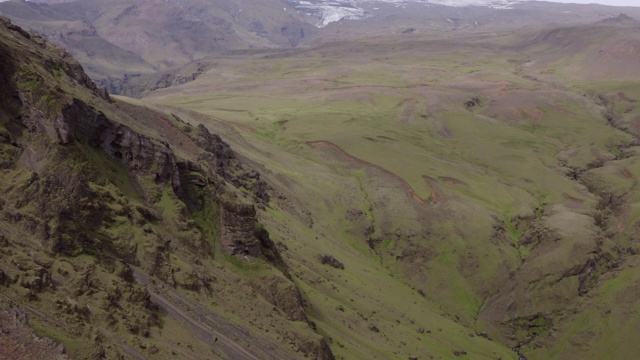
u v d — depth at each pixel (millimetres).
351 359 98125
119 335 60688
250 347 75000
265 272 95500
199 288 79438
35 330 52906
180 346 66625
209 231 94500
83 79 112562
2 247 60219
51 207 68062
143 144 91250
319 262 146375
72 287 61938
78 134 81125
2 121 74500
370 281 161000
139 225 79750
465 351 143000
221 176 148250
